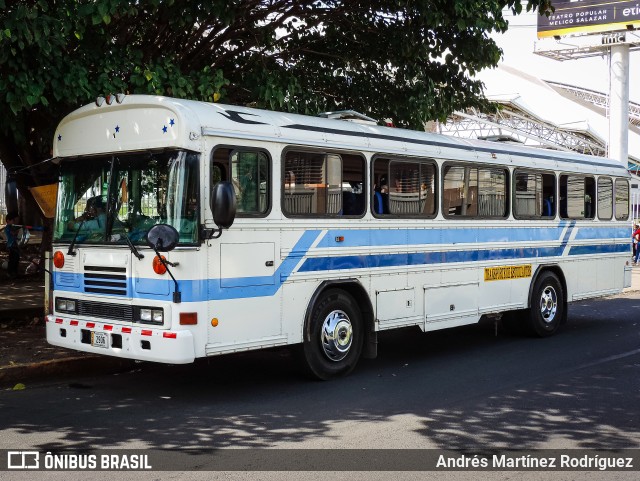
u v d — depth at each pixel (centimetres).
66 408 678
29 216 1750
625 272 1316
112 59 921
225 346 686
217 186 637
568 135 4234
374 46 1246
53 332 763
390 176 865
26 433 595
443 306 938
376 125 900
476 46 1146
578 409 687
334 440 582
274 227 731
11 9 844
